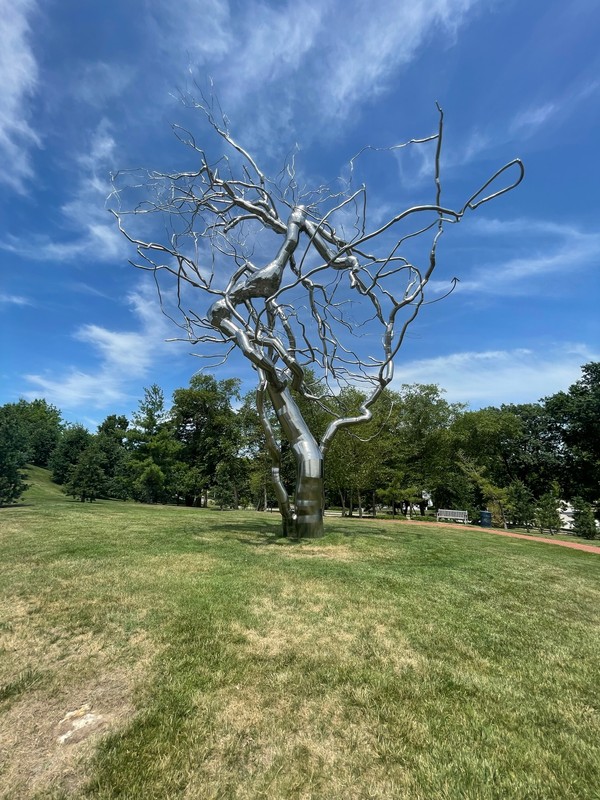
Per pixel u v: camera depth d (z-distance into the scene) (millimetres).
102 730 2900
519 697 3453
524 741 2898
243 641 4199
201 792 2398
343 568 7172
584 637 4840
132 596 5328
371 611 5172
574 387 37750
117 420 51531
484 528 20047
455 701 3342
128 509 17672
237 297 10070
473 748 2809
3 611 4797
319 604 5344
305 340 10336
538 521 23719
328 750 2752
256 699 3266
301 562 7496
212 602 5203
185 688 3365
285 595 5625
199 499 36500
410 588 6250
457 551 9656
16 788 2428
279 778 2510
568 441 37906
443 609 5434
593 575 8375
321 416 26734
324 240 10711
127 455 33562
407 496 27141
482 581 7008
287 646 4141
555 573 8172
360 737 2879
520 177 6422
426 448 31812
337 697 3324
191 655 3875
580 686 3684
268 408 29203
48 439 50031
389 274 8672
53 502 20344
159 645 4047
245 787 2443
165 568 6746
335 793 2412
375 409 25797
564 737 2965
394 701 3297
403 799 2383
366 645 4234
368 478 23359
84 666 3670
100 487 23922
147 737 2822
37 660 3764
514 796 2422
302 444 9977
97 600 5156
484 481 25984
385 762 2662
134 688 3363
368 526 15055
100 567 6688
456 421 35469
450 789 2451
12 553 7602
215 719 3018
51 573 6273
